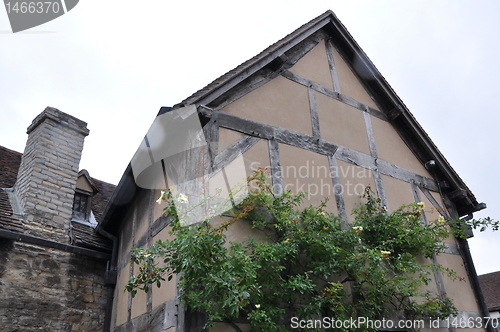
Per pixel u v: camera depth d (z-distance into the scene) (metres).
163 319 4.44
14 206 6.51
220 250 3.84
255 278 4.09
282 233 4.76
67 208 6.84
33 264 5.92
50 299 5.90
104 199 9.10
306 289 4.41
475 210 7.33
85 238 6.74
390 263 5.38
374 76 7.18
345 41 7.20
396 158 6.90
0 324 5.30
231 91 5.29
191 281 3.85
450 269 6.40
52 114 7.29
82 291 6.31
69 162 7.22
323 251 4.66
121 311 5.91
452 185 7.35
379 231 5.58
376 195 6.15
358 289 4.88
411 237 5.58
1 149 8.63
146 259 4.04
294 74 6.20
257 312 3.91
